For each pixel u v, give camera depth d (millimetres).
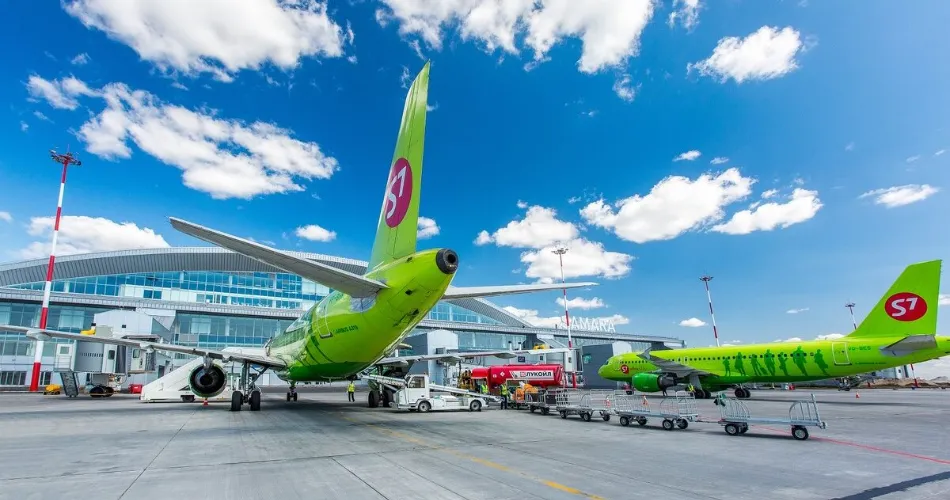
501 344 74875
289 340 22359
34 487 7211
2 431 14227
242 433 13500
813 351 29031
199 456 9766
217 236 9750
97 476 7941
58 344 49844
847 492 6961
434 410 23250
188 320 57750
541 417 20062
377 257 16203
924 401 30344
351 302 15727
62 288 56781
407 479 7672
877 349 26766
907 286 26203
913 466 9008
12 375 47406
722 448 11234
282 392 51562
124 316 47375
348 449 10688
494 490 6973
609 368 40750
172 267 63656
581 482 7504
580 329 80000
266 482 7484
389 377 23812
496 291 14969
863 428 15555
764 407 24531
